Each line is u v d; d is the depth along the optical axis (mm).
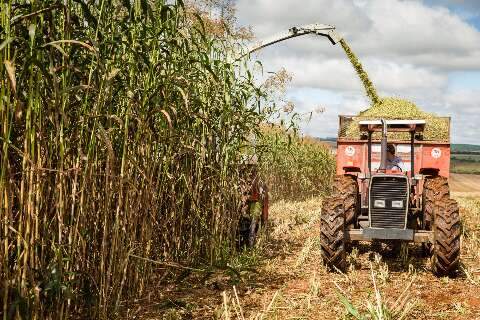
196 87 5820
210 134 5961
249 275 5805
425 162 7348
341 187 6273
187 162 5578
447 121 7535
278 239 8180
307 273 5934
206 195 6113
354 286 5355
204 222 5898
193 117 5582
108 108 4016
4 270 3107
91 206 4008
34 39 3301
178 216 5660
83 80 3836
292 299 4797
